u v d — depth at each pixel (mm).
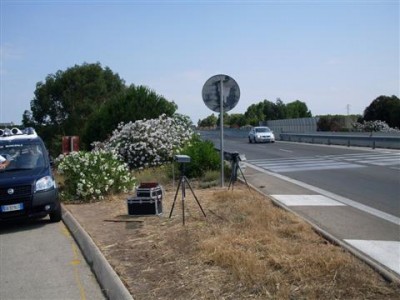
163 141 18094
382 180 14680
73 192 12430
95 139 22672
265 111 101188
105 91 36469
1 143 11070
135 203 9734
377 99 56188
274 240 6887
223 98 13234
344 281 5195
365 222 8734
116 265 6453
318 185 14008
